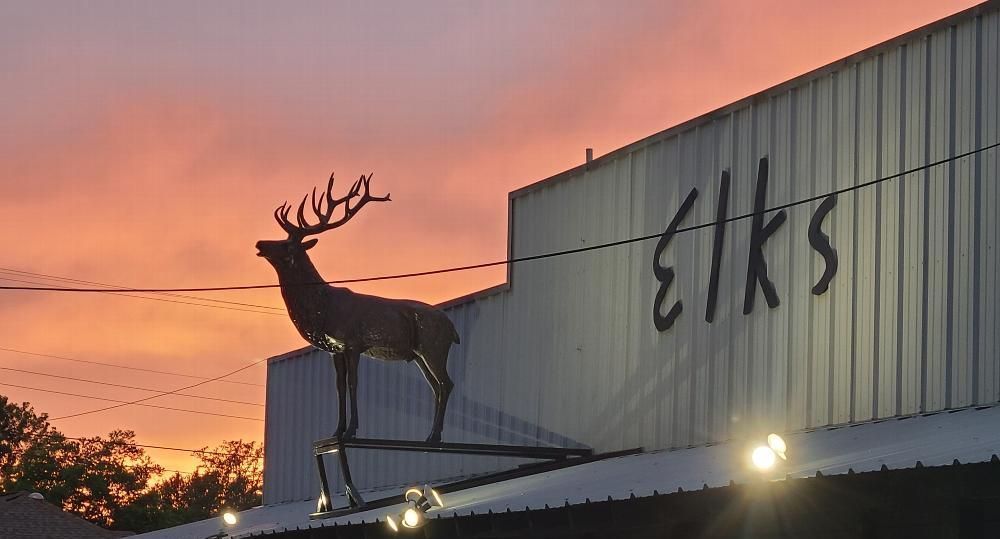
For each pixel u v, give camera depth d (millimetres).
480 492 20859
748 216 19609
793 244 18891
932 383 16672
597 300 22547
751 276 19422
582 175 23281
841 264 18125
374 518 21125
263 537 23016
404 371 27922
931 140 17141
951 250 16703
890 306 17375
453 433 25969
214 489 92062
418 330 21812
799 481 13352
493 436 24812
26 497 46281
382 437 28375
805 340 18484
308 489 30953
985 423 14883
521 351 24359
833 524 13422
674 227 21000
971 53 16781
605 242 22531
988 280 16203
